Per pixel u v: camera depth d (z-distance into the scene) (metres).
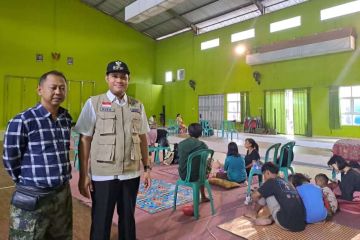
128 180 1.97
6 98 11.28
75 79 13.07
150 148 5.52
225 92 12.46
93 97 1.94
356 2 8.73
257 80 11.16
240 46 11.82
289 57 9.91
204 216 2.94
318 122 9.66
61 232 1.64
